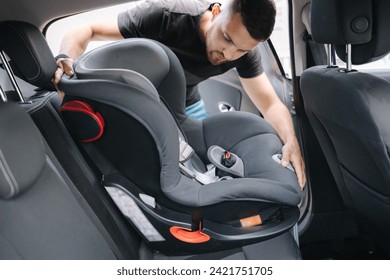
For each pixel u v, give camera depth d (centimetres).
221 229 110
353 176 126
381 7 100
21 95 103
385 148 100
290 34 157
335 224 162
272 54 180
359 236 163
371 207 121
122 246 109
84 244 88
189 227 109
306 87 129
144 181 105
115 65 111
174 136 99
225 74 197
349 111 103
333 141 129
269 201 109
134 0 129
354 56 111
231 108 198
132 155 102
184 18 146
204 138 139
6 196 70
